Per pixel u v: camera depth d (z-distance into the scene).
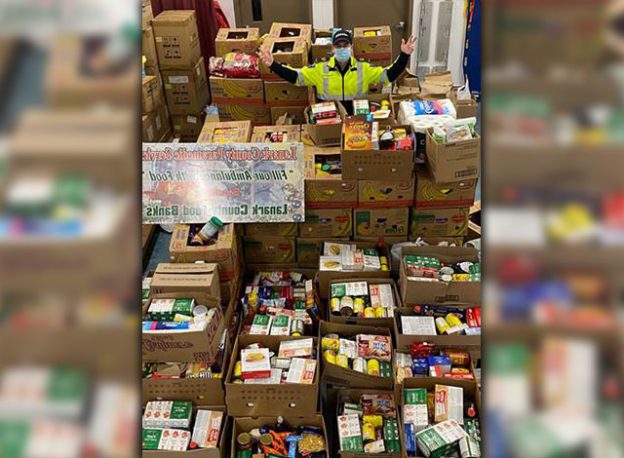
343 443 2.32
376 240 3.35
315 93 3.97
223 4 6.06
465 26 5.87
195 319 2.51
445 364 2.55
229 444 2.49
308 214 3.25
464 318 2.73
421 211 3.21
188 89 4.98
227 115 4.39
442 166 2.87
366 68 3.78
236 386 2.39
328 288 3.13
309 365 2.51
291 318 2.93
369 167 3.02
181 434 2.35
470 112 3.80
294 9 6.09
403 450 2.22
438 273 2.82
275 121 4.34
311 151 3.37
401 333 2.65
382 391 2.59
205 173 3.16
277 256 3.43
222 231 3.02
